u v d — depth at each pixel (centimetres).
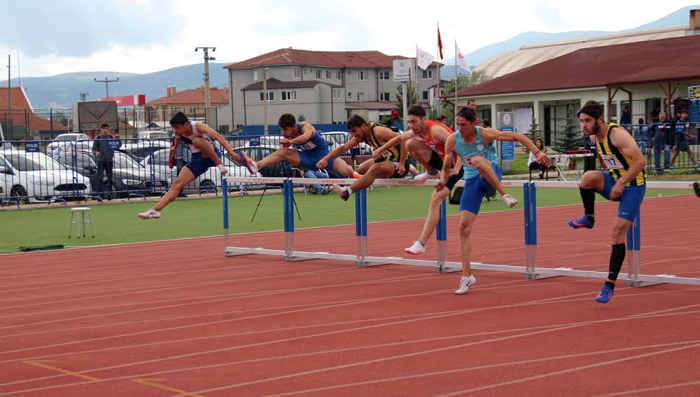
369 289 852
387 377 504
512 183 886
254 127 5581
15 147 2167
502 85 4166
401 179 935
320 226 1520
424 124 873
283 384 494
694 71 3284
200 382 505
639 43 4162
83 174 2172
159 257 1158
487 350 565
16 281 959
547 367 516
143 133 3956
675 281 787
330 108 8012
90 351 599
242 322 692
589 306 720
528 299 765
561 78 3950
